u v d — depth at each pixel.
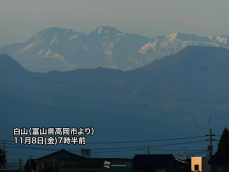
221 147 108.81
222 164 91.00
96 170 92.75
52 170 104.12
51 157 108.06
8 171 112.44
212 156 93.75
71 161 92.25
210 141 100.31
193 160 103.62
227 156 92.25
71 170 91.75
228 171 90.00
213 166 92.25
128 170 96.12
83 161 92.62
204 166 98.94
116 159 94.94
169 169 112.94
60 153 107.06
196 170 101.56
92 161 93.06
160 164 112.44
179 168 113.12
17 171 113.19
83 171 92.00
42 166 108.19
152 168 113.12
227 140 108.94
